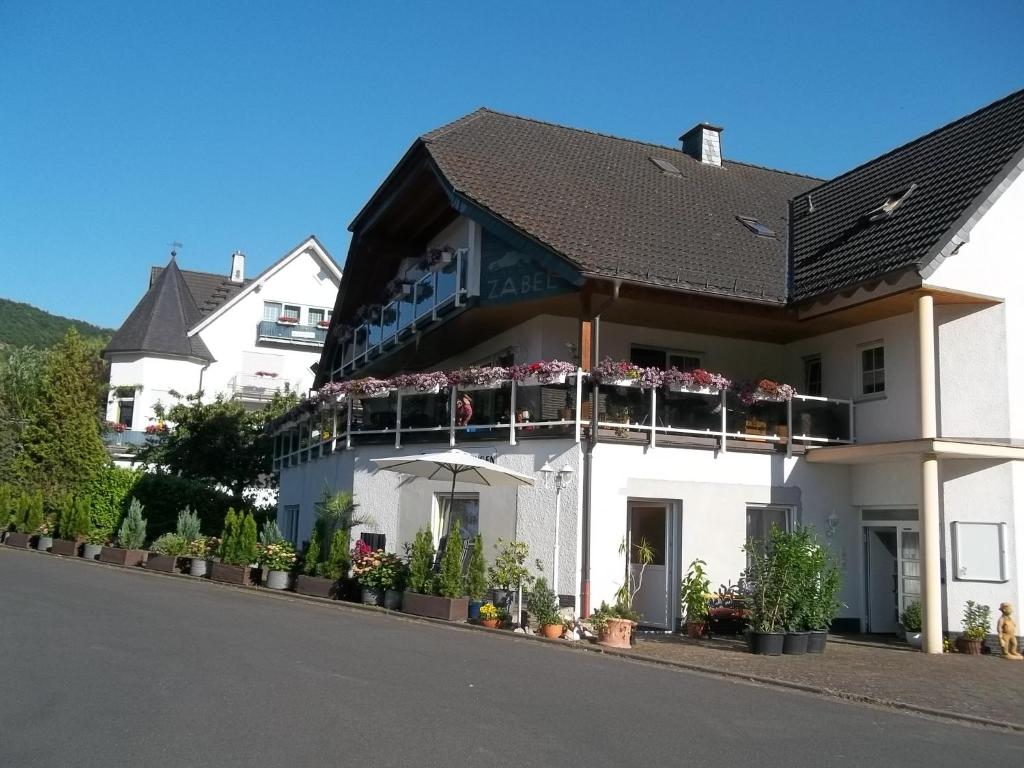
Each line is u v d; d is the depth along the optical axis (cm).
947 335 1544
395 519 1797
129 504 2922
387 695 827
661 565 1548
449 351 2197
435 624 1391
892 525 1605
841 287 1552
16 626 1141
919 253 1444
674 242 1775
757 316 1664
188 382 4475
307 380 4775
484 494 1633
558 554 1496
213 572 1947
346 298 2581
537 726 744
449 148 1933
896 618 1627
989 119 1753
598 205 1855
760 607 1298
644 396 1547
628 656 1204
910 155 1933
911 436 1573
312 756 630
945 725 877
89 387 3288
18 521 2789
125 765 596
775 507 1631
